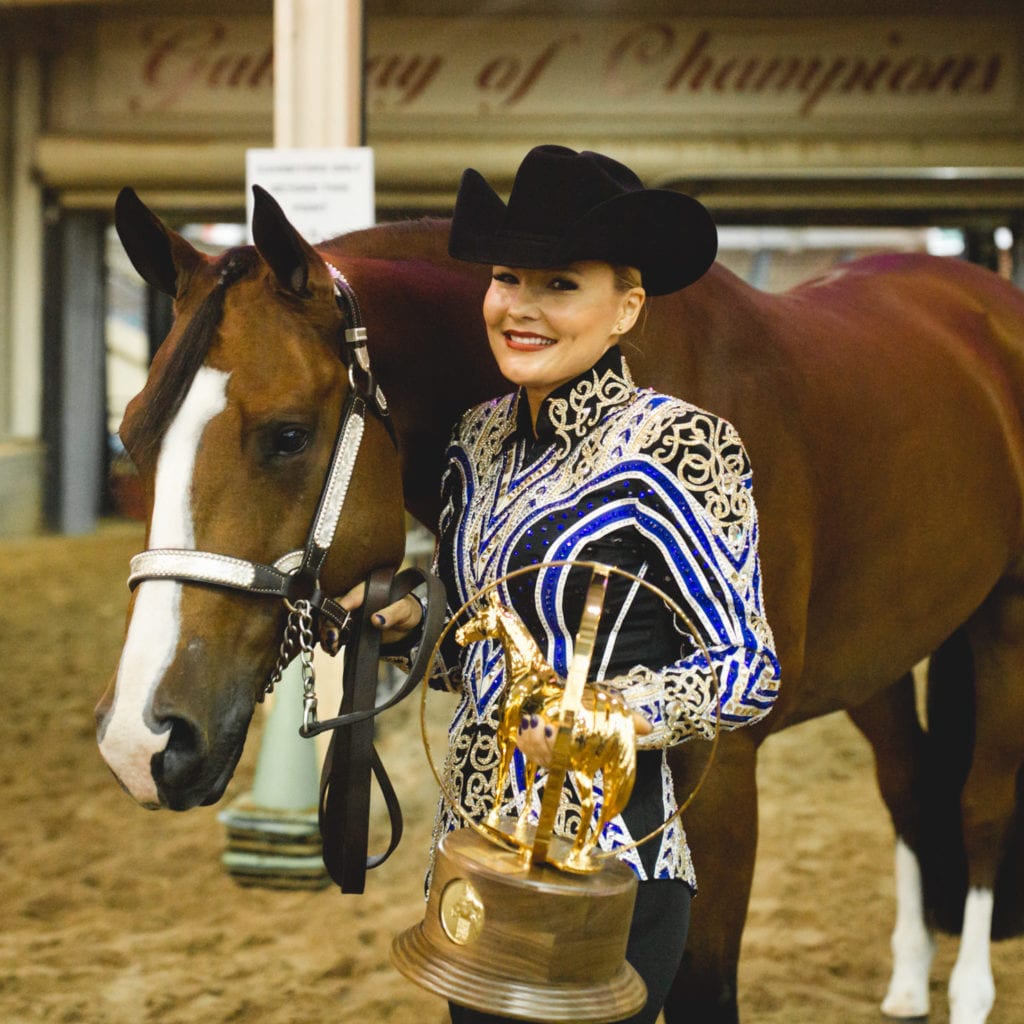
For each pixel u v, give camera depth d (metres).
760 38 17.22
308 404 2.30
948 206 16.97
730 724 2.15
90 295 19.48
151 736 2.13
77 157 18.03
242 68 17.89
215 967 4.79
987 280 4.43
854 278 4.14
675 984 3.04
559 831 2.18
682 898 2.26
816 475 3.26
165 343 2.38
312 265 2.33
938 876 4.44
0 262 18.91
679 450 2.17
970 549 3.82
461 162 17.20
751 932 5.09
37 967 4.78
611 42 17.42
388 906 5.43
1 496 18.69
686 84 17.39
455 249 2.25
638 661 2.21
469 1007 1.95
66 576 15.20
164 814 6.76
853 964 4.80
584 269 2.19
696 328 3.10
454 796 2.30
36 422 19.56
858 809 6.73
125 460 2.42
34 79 18.42
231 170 17.59
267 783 5.83
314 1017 4.36
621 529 2.18
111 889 5.69
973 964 4.24
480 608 2.30
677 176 17.02
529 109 17.59
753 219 17.89
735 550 2.16
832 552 3.36
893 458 3.52
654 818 2.23
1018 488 4.02
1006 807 4.27
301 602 2.31
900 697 4.48
